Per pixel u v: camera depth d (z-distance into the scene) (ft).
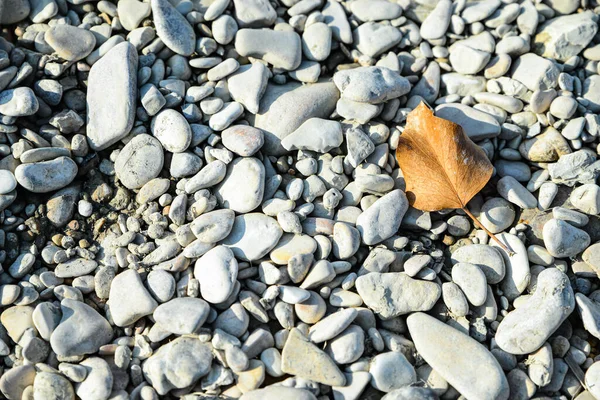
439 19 2.02
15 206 1.86
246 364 1.72
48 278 1.81
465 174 1.83
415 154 1.85
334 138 1.89
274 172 1.90
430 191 1.85
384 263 1.83
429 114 1.84
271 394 1.69
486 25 2.04
